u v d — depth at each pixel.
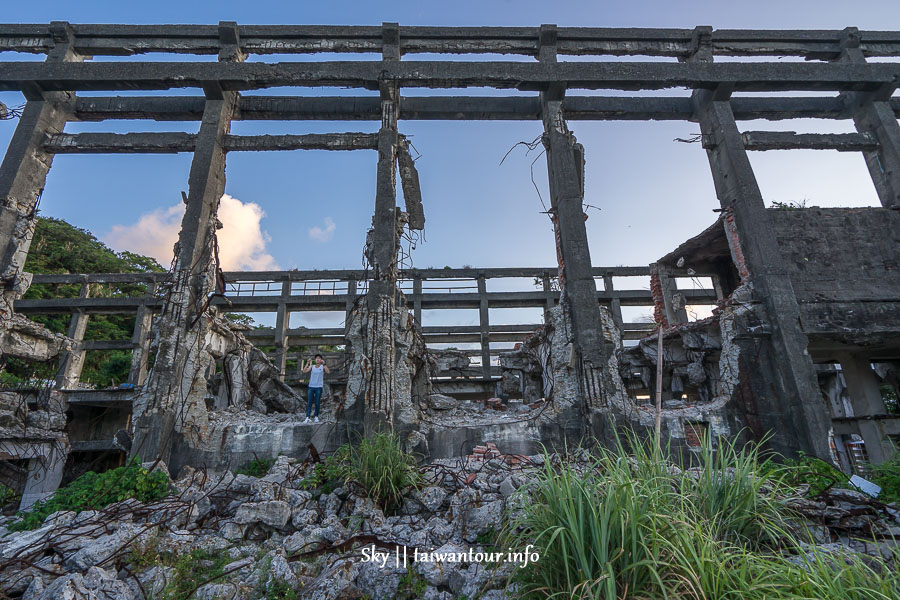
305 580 5.16
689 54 14.41
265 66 12.78
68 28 13.25
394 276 11.88
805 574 3.31
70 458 18.91
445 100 14.29
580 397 10.98
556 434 10.77
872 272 12.27
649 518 3.65
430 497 7.25
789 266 12.20
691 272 18.31
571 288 11.74
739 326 11.69
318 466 8.38
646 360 15.86
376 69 12.94
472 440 10.72
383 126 13.12
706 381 14.00
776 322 11.42
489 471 8.60
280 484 8.02
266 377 16.16
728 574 3.36
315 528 6.34
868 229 12.70
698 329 13.16
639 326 29.97
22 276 11.62
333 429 10.59
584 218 12.41
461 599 4.68
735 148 13.27
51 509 7.10
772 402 11.10
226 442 10.46
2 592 4.45
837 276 12.16
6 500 11.13
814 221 12.70
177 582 4.97
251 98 13.95
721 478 4.74
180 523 6.74
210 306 11.72
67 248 40.50
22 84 12.59
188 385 10.63
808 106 14.77
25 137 12.44
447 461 9.28
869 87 13.88
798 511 5.99
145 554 5.33
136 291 40.38
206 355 11.23
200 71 12.64
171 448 10.10
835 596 3.16
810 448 10.34
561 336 11.70
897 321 11.77
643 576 3.45
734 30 14.41
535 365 17.66
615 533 3.57
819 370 21.03
